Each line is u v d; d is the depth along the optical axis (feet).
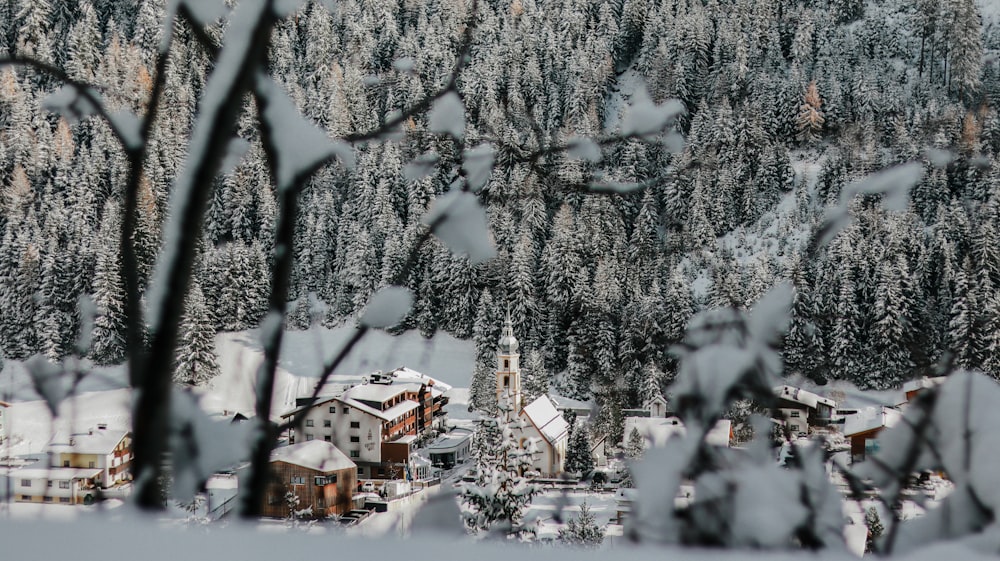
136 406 2.82
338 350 3.11
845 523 2.88
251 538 3.04
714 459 2.89
